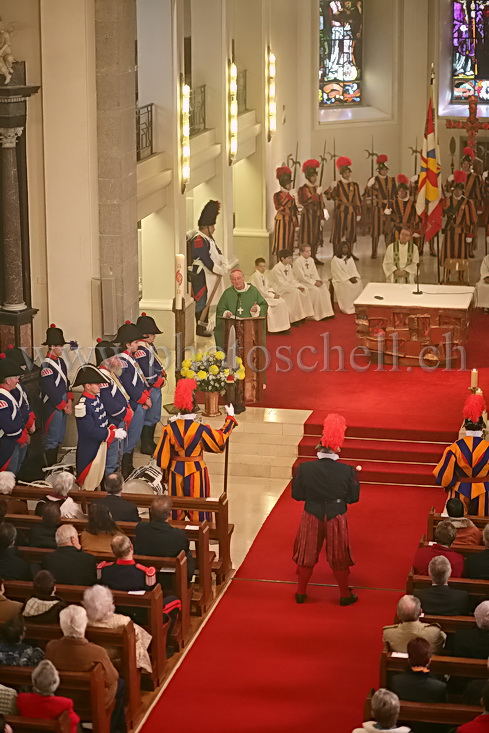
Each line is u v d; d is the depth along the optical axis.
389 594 15.14
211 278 24.97
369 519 17.64
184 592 13.34
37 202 19.34
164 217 22.55
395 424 19.84
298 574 14.77
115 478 14.58
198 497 15.78
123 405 17.86
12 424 17.06
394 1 31.08
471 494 15.84
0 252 18.94
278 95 29.98
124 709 11.54
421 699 10.38
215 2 25.27
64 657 10.81
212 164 25.84
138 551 13.45
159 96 22.03
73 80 18.80
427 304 22.84
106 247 19.39
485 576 12.99
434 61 31.33
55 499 14.60
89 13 18.58
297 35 30.59
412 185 29.36
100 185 19.20
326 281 28.59
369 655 13.30
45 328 19.80
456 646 11.24
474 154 29.14
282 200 28.61
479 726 9.42
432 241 29.97
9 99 18.11
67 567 12.46
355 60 31.56
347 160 29.55
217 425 19.92
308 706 12.10
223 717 11.88
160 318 22.91
